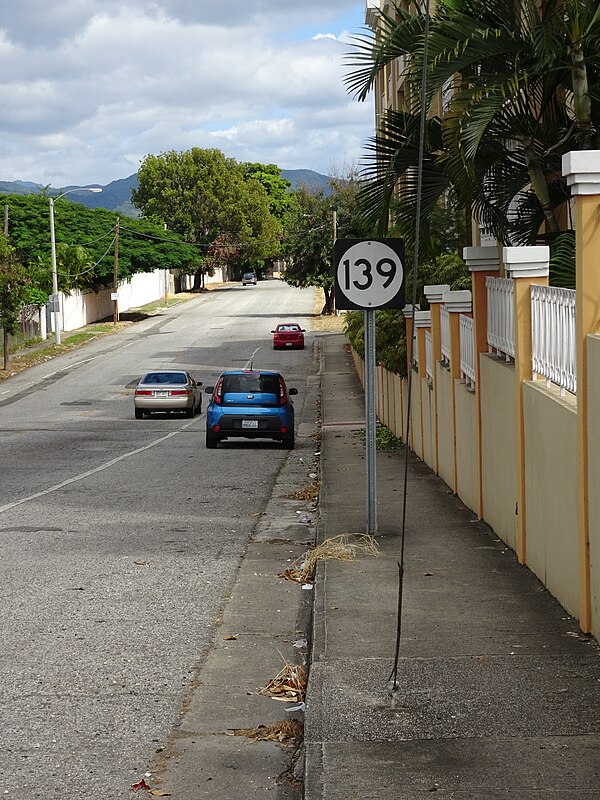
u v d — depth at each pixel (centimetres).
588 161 671
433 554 1032
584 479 703
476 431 1202
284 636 821
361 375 4097
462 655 693
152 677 714
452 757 521
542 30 1045
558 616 775
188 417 3366
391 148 1259
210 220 11544
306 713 595
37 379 4691
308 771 512
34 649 778
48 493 1647
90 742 593
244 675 721
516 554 988
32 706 654
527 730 553
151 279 9919
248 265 14475
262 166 15412
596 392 666
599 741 532
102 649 780
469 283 1878
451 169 1129
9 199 7969
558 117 1196
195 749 584
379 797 478
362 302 1092
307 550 1173
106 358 5509
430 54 1070
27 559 1112
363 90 1184
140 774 548
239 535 1273
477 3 1116
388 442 2200
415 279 517
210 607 910
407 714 586
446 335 1512
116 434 2822
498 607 812
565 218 1401
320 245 7681
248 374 2441
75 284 7144
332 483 1619
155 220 10981
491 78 1083
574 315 754
